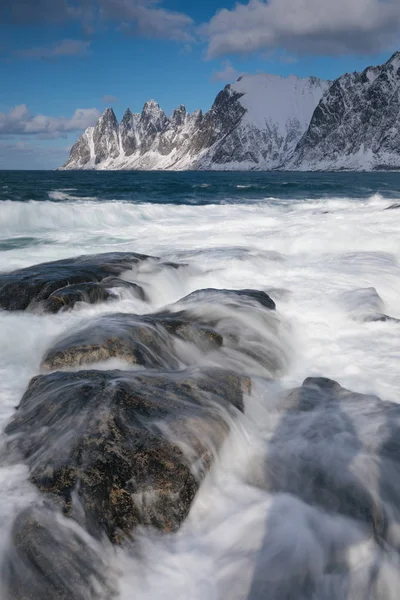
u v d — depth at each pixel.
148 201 26.33
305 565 2.46
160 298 7.04
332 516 2.75
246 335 5.18
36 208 14.39
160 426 3.12
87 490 2.61
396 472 3.03
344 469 3.07
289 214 18.27
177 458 2.87
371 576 2.44
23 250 10.37
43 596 2.14
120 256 8.20
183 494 2.73
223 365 4.62
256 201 26.81
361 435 3.38
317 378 4.27
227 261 8.84
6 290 6.19
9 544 2.30
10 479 2.72
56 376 3.82
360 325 5.84
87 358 4.19
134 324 4.86
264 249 10.76
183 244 11.15
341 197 30.62
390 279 7.99
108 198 27.39
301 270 8.50
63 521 2.45
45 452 2.90
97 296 6.15
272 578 2.39
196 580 2.36
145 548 2.49
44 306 5.74
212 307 5.85
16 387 4.15
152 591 2.29
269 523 2.70
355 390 4.32
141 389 3.52
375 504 2.82
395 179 76.75
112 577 2.31
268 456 3.24
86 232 13.38
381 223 13.71
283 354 5.05
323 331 5.72
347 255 9.79
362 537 2.62
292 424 3.59
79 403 3.29
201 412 3.36
